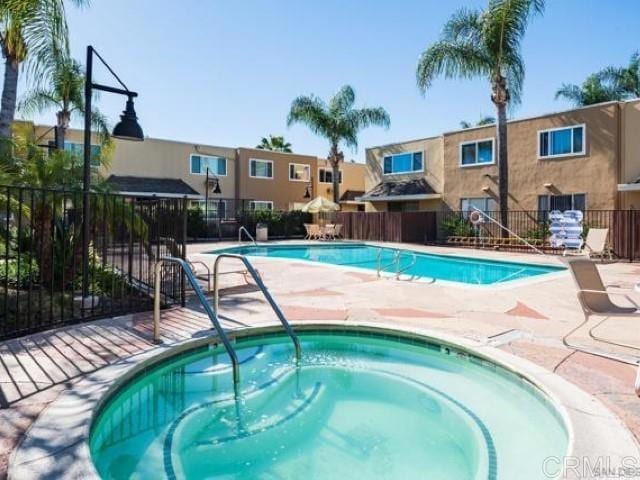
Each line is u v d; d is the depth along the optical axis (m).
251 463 2.93
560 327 5.48
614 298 7.45
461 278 11.84
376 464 2.93
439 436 3.28
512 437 3.28
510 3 16.84
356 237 24.25
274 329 5.46
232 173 28.78
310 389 4.16
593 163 17.39
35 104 16.00
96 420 3.12
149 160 25.31
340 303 7.01
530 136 19.38
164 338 4.81
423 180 24.34
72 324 5.41
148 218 7.52
